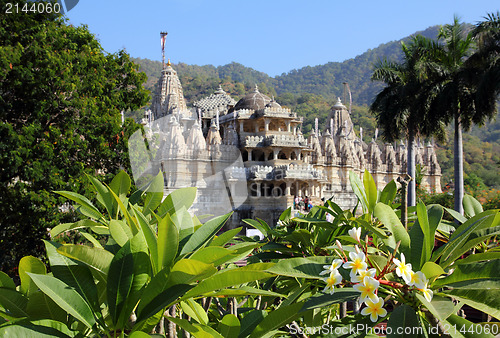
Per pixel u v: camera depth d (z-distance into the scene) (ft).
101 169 73.15
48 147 61.26
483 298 9.05
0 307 10.20
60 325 9.52
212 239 12.08
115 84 80.89
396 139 117.50
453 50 102.32
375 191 14.17
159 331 10.87
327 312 18.52
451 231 16.12
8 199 62.44
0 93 63.21
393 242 11.05
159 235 9.86
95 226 15.71
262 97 187.32
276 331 11.40
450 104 98.73
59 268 10.34
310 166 158.71
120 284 9.93
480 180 255.70
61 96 65.87
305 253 16.39
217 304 15.76
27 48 63.00
